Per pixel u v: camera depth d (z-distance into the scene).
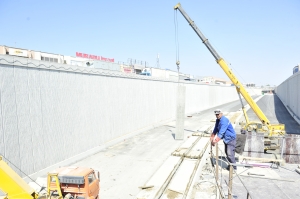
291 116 33.34
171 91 30.98
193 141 18.09
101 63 21.73
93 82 15.61
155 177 10.74
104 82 16.86
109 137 17.42
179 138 19.16
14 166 9.75
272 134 16.11
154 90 25.86
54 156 12.08
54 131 12.14
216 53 17.97
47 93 11.75
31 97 10.79
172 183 10.02
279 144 13.41
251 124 17.70
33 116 10.87
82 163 13.27
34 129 10.90
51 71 12.05
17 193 6.18
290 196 7.99
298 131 22.11
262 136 11.73
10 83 9.73
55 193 6.93
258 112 16.86
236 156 12.26
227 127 9.88
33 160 10.78
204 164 12.60
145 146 17.11
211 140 10.62
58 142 12.40
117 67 23.72
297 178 9.54
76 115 13.91
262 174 9.92
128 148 16.56
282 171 10.41
